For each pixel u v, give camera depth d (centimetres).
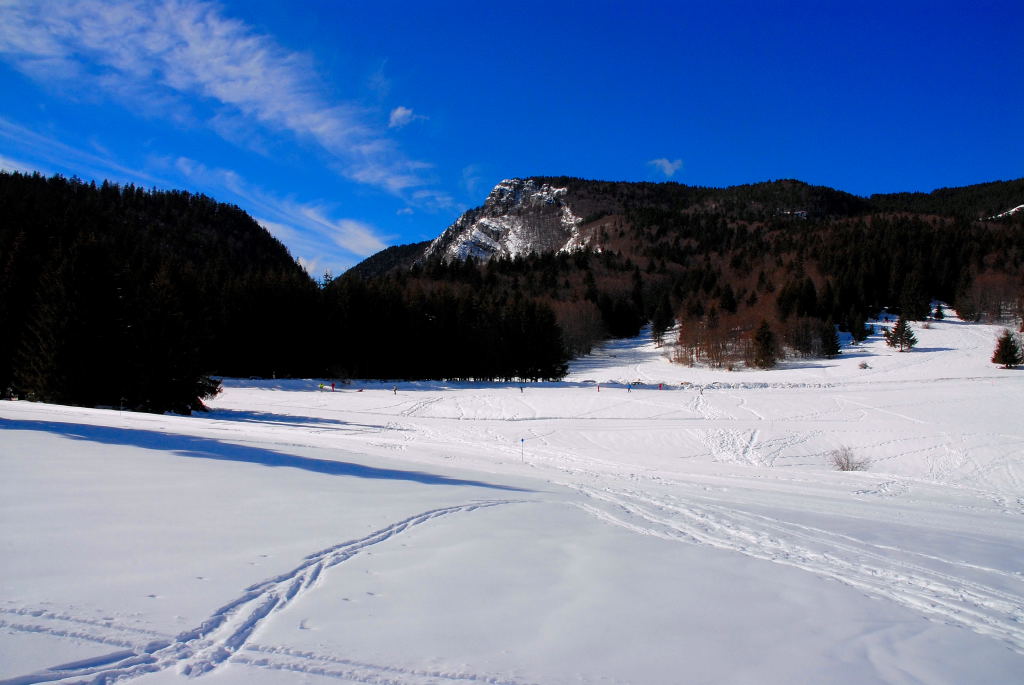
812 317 8688
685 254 17125
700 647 341
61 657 265
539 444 2659
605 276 14875
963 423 3156
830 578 559
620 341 11444
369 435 2484
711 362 8056
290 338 5894
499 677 283
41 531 454
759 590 473
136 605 331
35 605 318
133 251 6750
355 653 297
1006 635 422
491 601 391
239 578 392
